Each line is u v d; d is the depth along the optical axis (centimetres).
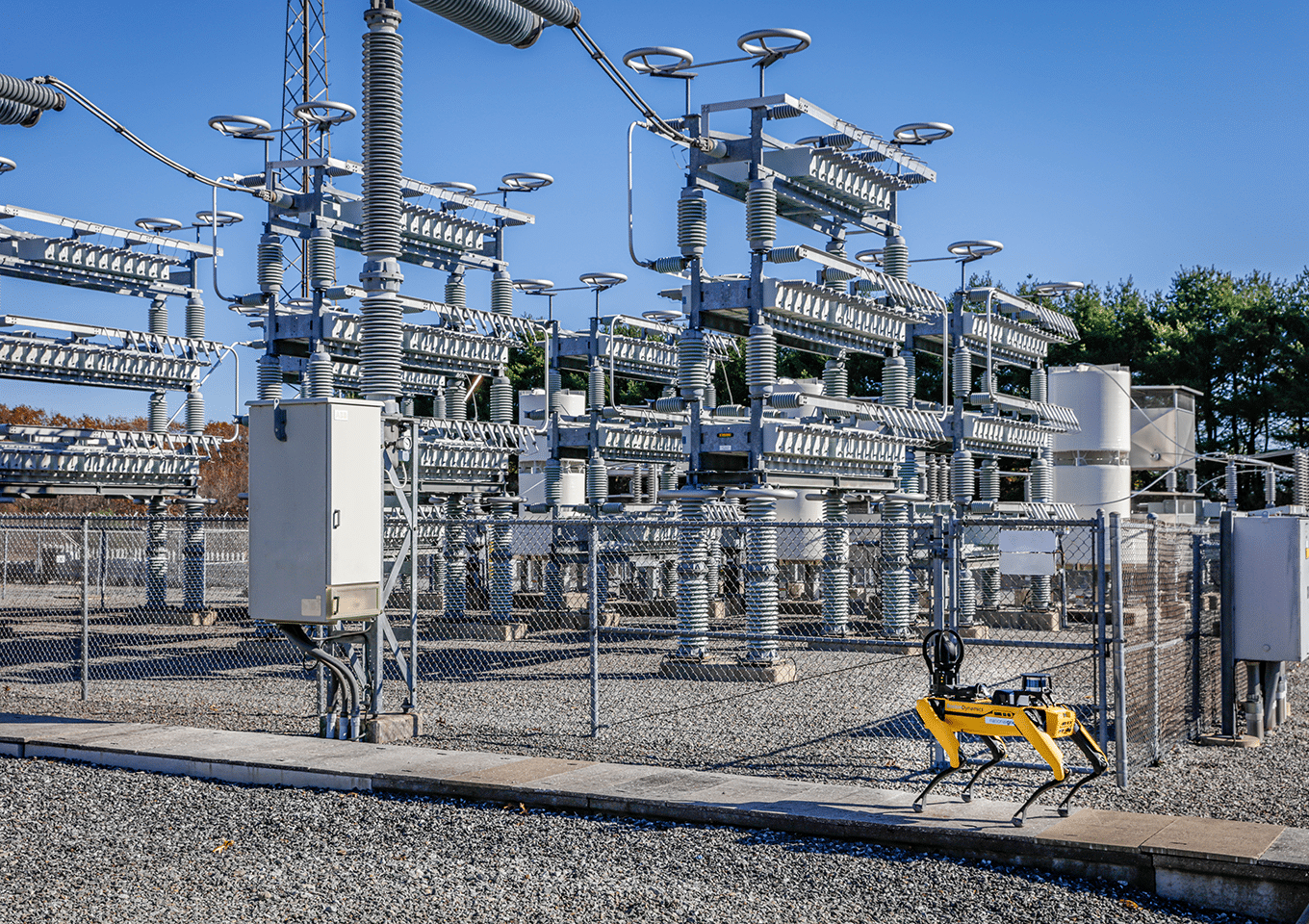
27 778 965
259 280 1938
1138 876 679
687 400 1633
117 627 2252
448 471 1964
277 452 1070
